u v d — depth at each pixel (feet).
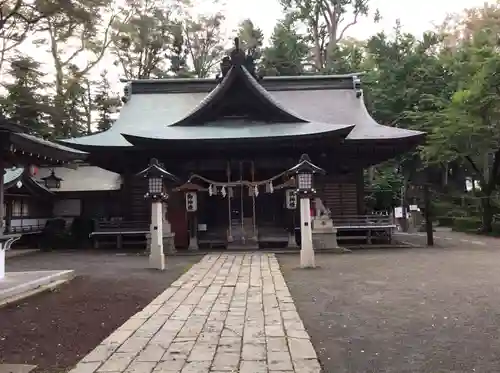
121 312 25.98
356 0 149.48
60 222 85.20
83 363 17.01
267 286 33.81
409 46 119.96
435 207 123.34
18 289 30.14
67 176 93.20
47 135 103.60
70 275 38.75
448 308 25.38
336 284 34.32
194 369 16.15
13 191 75.87
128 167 75.41
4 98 102.32
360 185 74.33
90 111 146.82
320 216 62.49
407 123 116.78
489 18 117.60
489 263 44.70
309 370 15.87
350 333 20.77
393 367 16.20
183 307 26.86
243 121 74.43
